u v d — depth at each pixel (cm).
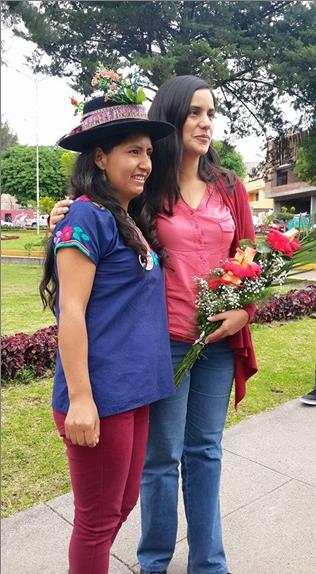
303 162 1504
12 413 376
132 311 151
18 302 868
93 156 154
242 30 1209
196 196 186
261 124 1395
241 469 298
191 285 181
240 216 197
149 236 173
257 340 607
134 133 152
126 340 150
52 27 955
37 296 925
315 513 255
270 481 286
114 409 146
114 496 154
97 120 150
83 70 1047
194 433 194
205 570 197
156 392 157
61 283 142
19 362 439
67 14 1033
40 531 237
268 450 324
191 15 1180
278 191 3362
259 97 1340
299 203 3488
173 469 191
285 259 189
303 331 660
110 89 150
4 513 253
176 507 198
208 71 1064
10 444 328
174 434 184
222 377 192
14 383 439
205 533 195
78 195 154
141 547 206
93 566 155
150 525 198
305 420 374
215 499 196
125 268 149
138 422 162
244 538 235
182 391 183
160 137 164
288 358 535
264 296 185
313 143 1388
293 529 242
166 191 179
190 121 177
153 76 1011
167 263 178
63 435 151
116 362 147
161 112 180
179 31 1170
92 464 149
